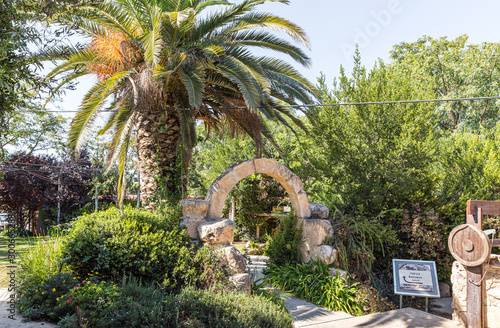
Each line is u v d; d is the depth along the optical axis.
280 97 10.37
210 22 9.06
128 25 8.79
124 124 7.95
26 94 5.06
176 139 9.31
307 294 8.13
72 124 7.46
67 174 19.47
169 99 9.22
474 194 10.49
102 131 8.54
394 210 9.44
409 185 9.59
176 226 7.46
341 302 7.72
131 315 4.59
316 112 10.88
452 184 11.86
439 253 9.80
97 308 4.79
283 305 7.05
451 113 23.55
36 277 5.98
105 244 6.37
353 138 10.53
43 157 20.34
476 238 6.31
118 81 7.77
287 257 9.46
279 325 5.37
